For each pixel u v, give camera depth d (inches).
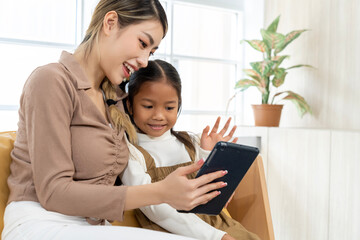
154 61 49.1
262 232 50.9
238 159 37.2
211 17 132.3
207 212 40.6
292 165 92.7
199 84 131.0
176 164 50.3
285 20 120.4
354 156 78.7
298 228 91.0
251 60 133.7
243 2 135.5
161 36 42.4
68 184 34.5
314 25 111.0
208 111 132.9
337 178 82.1
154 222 45.3
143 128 49.2
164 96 47.1
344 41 102.7
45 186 34.2
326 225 84.4
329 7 106.7
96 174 38.7
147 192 34.8
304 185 89.7
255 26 132.0
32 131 35.0
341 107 103.1
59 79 36.5
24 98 37.1
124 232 31.9
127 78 42.9
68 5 105.7
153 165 47.5
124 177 44.7
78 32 106.3
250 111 135.6
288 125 119.1
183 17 126.4
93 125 38.9
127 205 34.9
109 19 40.2
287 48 119.2
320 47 109.1
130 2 39.8
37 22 102.0
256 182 52.2
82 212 34.5
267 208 50.9
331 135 83.7
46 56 104.0
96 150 38.2
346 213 80.1
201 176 35.4
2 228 37.4
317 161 86.8
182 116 128.0
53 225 32.9
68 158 35.7
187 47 127.7
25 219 33.6
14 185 37.1
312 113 110.8
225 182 38.7
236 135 110.9
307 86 112.8
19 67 101.0
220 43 134.6
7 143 41.5
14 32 99.3
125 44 40.1
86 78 40.2
